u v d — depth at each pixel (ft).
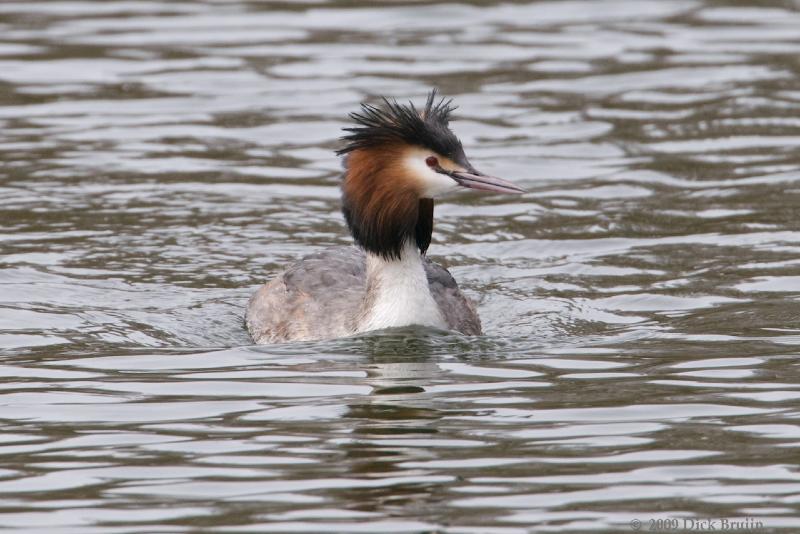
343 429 37.50
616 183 65.92
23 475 34.40
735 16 94.43
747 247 56.95
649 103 77.61
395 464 34.81
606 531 30.68
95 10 96.63
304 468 34.60
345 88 79.71
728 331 47.11
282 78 81.76
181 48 87.81
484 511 31.81
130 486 33.60
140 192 64.64
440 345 46.37
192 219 61.41
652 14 95.50
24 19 94.02
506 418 38.32
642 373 42.52
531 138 72.28
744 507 31.89
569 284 54.03
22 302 51.06
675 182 65.82
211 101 78.28
